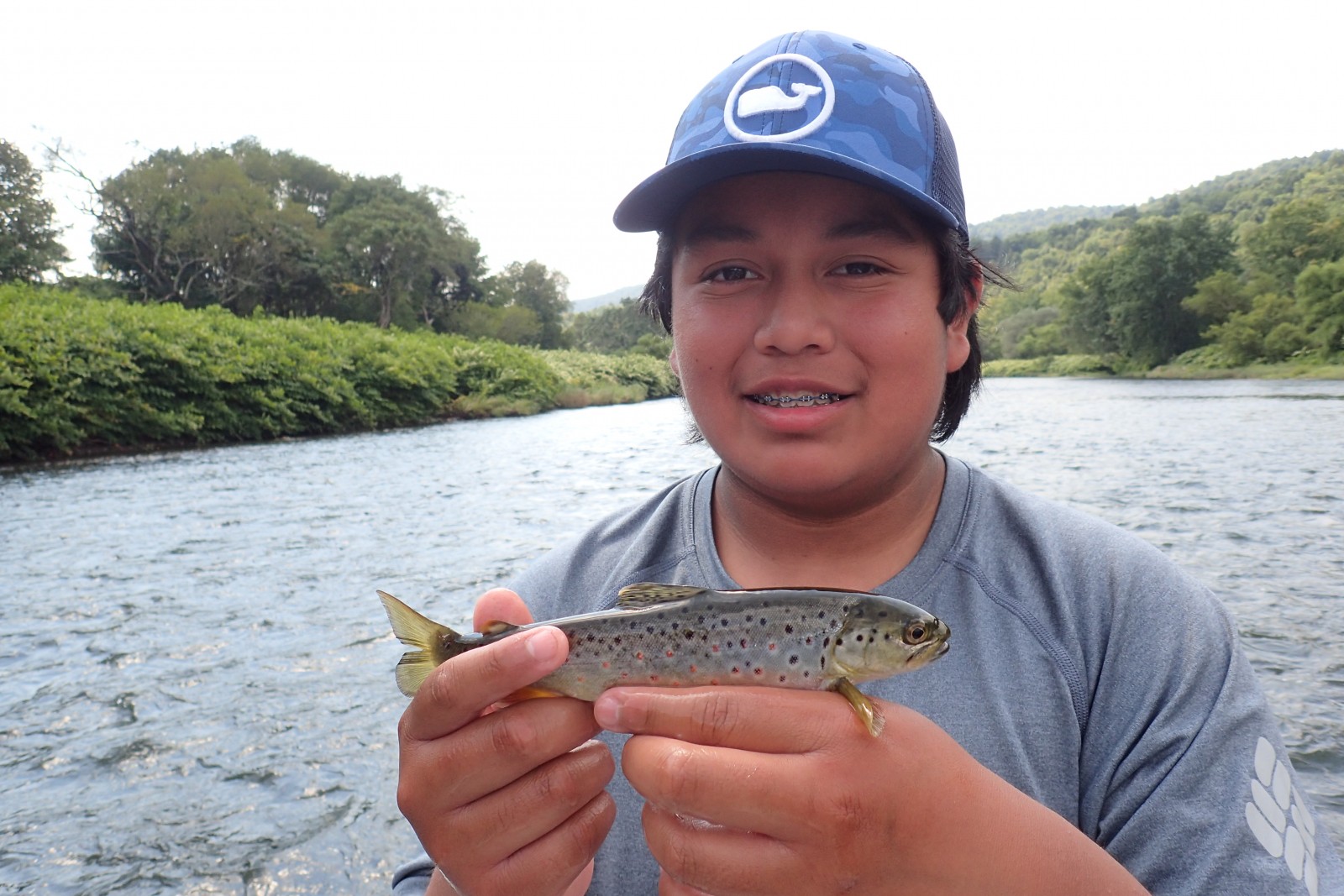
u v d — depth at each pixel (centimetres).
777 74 42
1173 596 40
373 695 138
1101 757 38
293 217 1384
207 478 388
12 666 151
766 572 45
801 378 40
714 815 30
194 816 105
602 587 50
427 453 506
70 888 92
